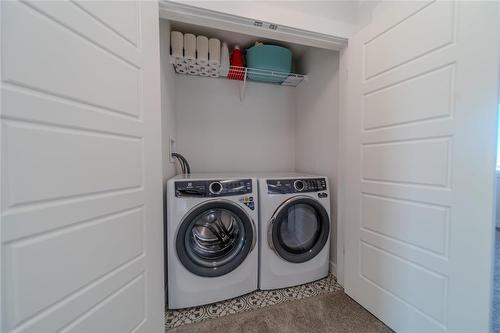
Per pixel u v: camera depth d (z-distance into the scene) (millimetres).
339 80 1677
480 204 867
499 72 814
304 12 1385
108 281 869
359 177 1438
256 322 1310
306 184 1663
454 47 933
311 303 1476
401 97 1154
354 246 1488
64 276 719
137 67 996
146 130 1050
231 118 2311
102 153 840
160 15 1219
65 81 718
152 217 1091
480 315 873
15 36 603
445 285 979
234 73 2061
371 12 1395
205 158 2246
